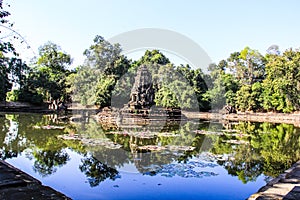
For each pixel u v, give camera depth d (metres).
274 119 28.11
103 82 22.06
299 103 29.44
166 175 6.79
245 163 8.30
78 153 9.18
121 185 5.96
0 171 6.06
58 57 35.56
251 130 17.56
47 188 5.14
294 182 5.81
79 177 6.53
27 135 12.92
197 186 6.02
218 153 9.78
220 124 21.70
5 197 4.64
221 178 6.65
